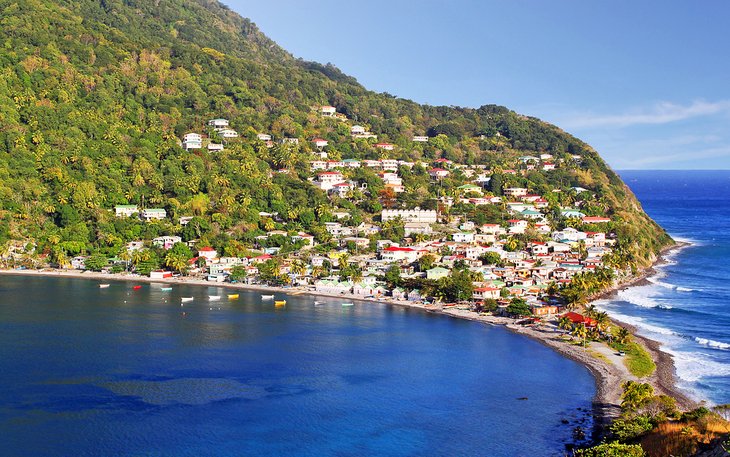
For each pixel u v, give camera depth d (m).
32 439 162.38
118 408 181.00
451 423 174.12
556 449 158.75
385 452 158.38
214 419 175.25
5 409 179.00
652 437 147.88
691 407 178.50
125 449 158.50
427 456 156.38
